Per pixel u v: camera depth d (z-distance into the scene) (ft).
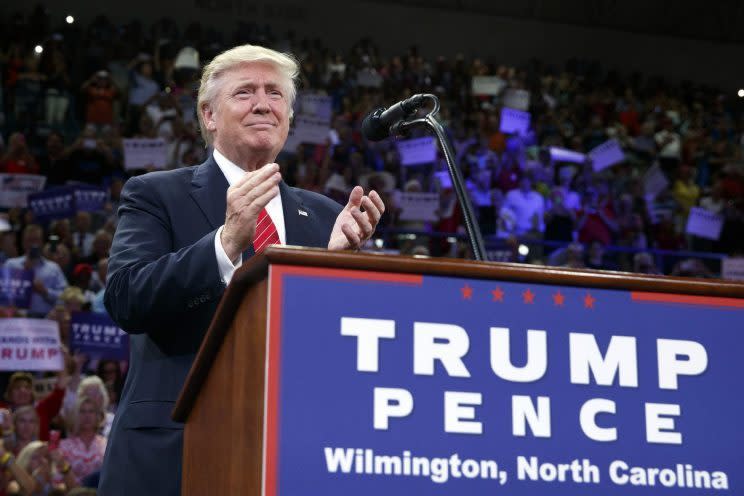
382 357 4.61
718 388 4.96
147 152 37.09
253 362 4.78
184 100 43.96
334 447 4.47
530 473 4.63
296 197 8.55
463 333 4.72
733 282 5.10
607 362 4.85
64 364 24.56
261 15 60.90
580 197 45.21
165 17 57.82
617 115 57.11
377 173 41.42
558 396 4.76
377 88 52.90
